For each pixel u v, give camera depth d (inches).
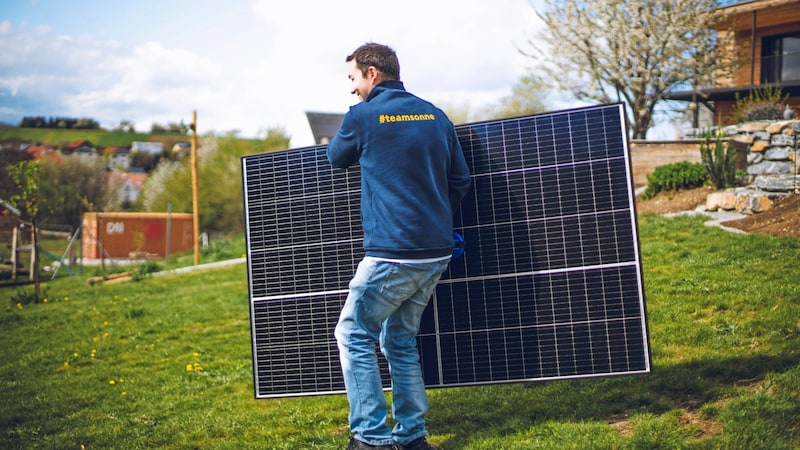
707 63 762.8
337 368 185.6
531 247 172.9
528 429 175.8
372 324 153.9
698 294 279.0
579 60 768.9
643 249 365.7
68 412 267.3
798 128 407.2
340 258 184.9
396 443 156.9
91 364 349.1
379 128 152.1
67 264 986.1
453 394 218.5
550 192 171.6
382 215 150.6
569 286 170.2
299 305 188.7
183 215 1257.4
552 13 776.9
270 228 191.8
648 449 154.1
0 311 536.7
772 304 249.6
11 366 355.9
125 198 1915.6
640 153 576.4
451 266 178.2
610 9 745.6
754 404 164.2
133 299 527.8
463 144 177.9
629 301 166.4
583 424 173.0
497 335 175.0
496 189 175.5
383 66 162.2
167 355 348.8
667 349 227.0
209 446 207.6
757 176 425.1
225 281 576.1
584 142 169.3
